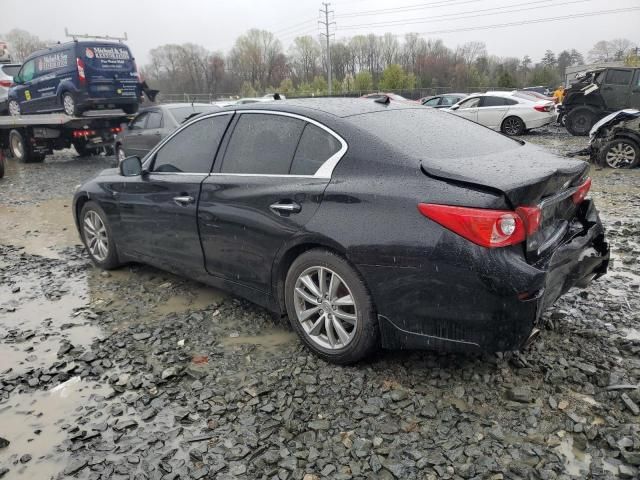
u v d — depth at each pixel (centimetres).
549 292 286
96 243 520
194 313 408
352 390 296
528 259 269
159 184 425
